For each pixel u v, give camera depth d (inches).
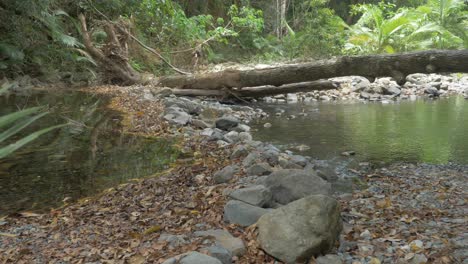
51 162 188.4
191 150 219.9
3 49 411.5
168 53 560.7
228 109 339.3
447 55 288.0
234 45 714.2
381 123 298.4
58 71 461.4
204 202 147.2
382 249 111.9
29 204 144.9
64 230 126.3
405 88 459.5
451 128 277.6
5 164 183.8
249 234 119.6
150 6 576.1
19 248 115.2
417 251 109.1
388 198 152.3
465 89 458.3
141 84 442.0
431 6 717.3
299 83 381.4
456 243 113.6
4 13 428.8
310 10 849.5
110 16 561.0
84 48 495.8
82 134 238.4
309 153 225.3
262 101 410.3
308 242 106.6
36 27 467.5
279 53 714.8
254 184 158.1
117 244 116.6
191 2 735.7
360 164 203.9
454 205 144.9
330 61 336.5
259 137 261.9
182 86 397.7
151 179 170.7
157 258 107.0
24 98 337.7
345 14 1007.6
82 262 107.2
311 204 115.4
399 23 652.7
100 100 345.1
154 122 275.9
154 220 133.0
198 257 99.0
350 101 407.5
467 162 203.0
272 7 838.5
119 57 453.1
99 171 179.8
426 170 190.7
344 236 119.5
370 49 665.0
